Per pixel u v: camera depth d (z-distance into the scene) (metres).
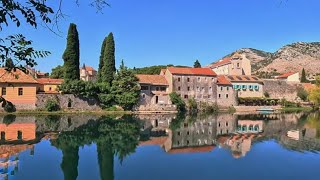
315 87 113.88
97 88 81.31
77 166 26.88
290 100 124.44
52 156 30.09
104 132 46.59
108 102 82.94
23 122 54.88
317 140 42.41
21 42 8.49
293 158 31.22
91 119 64.81
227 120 70.25
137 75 98.44
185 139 42.62
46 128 48.41
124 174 24.94
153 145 37.41
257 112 99.31
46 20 8.19
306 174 25.56
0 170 24.94
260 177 24.70
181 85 99.62
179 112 91.88
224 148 36.47
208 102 102.19
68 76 79.38
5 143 35.62
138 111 86.19
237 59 136.62
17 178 23.02
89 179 23.42
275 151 34.78
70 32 79.38
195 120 69.38
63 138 40.16
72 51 79.50
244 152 34.16
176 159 30.44
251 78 122.44
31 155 30.27
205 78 102.50
